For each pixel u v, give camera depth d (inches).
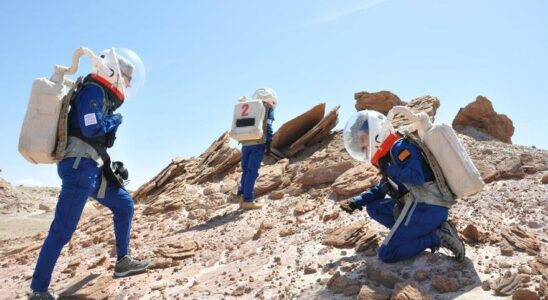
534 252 155.7
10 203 1055.6
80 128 163.6
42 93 156.9
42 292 159.0
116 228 196.4
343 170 311.3
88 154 163.3
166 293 174.6
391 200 171.3
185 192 382.9
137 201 420.5
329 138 416.2
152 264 210.8
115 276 198.2
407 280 141.0
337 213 236.5
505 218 195.8
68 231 161.3
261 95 292.7
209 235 257.4
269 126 289.7
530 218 189.2
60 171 163.9
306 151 410.0
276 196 314.8
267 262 192.9
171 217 327.6
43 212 1032.2
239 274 184.9
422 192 152.5
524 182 233.8
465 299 128.3
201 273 196.1
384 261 159.2
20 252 312.0
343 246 189.5
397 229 154.9
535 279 133.1
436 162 151.6
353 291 142.3
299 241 211.0
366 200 176.2
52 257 159.9
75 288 184.7
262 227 246.1
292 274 171.5
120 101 172.2
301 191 312.3
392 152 153.1
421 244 154.4
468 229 175.6
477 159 278.7
